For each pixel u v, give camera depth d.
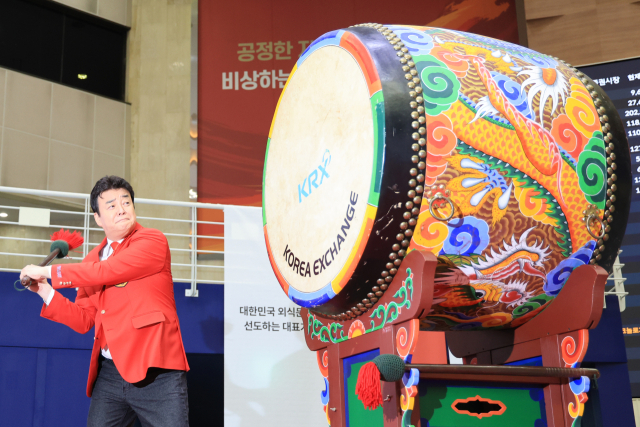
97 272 2.11
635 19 6.79
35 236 8.03
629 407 4.56
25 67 8.32
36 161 7.98
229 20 8.37
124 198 2.27
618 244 2.00
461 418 1.82
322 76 2.03
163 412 2.12
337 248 1.83
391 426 1.74
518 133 1.82
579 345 1.87
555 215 1.84
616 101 6.36
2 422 3.82
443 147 1.73
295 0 8.36
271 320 4.33
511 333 2.13
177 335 2.21
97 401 2.19
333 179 1.89
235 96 8.19
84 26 8.91
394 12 8.18
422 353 3.93
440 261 1.79
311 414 4.23
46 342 4.02
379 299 1.83
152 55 9.05
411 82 1.75
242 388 4.19
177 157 8.62
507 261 1.83
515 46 2.10
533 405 1.90
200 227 7.92
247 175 8.02
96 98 8.66
